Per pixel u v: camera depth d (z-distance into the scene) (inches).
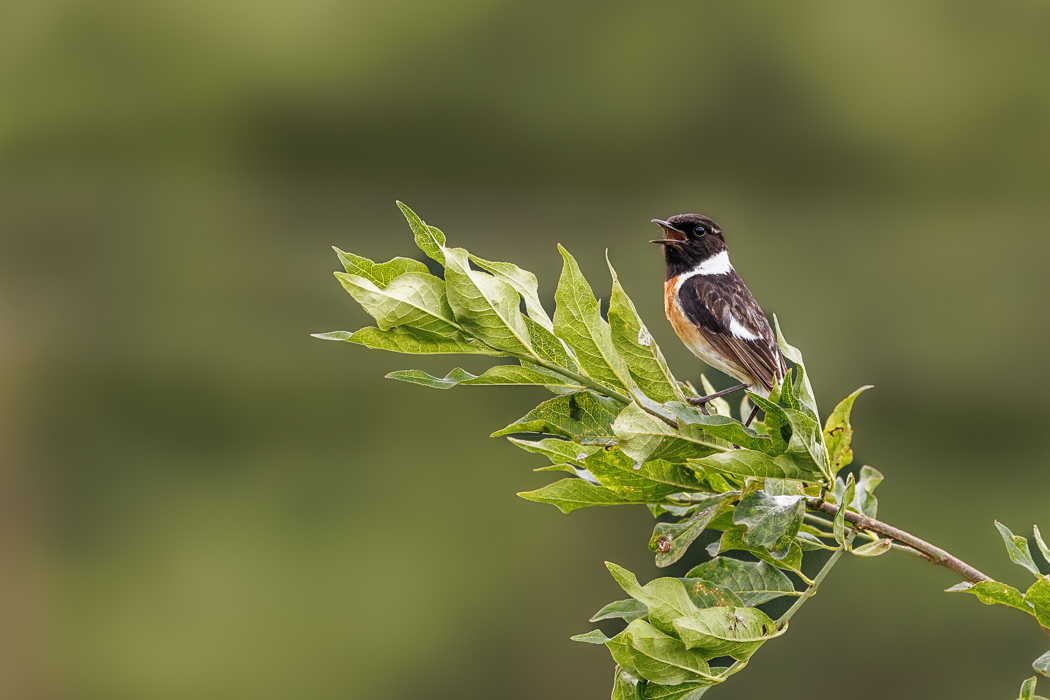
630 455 120.6
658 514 143.2
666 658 111.6
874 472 153.9
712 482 130.5
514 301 120.5
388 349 122.0
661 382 124.9
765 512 124.1
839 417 144.3
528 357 122.5
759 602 129.3
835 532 125.3
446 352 122.6
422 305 119.0
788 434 121.3
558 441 129.2
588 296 123.6
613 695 115.0
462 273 118.4
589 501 132.0
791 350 122.3
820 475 121.1
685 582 127.8
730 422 119.3
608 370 124.5
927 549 134.9
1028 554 129.5
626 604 124.5
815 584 123.2
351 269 119.4
